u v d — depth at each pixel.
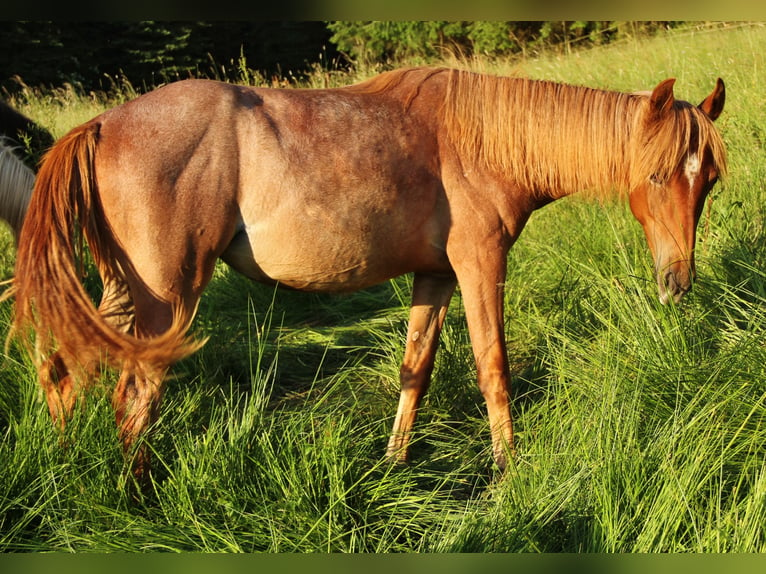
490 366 2.90
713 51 7.16
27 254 2.42
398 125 2.76
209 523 2.43
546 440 2.83
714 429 2.67
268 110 2.63
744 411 2.78
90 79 14.66
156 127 2.50
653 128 2.84
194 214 2.51
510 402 3.24
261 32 16.78
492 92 2.87
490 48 14.42
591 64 8.05
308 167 2.61
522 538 2.33
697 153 2.88
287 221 2.61
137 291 2.53
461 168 2.83
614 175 2.99
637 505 2.39
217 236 2.56
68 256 2.44
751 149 5.21
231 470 2.57
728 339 3.33
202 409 3.20
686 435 2.63
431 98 2.85
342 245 2.69
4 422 2.98
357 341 4.47
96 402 2.69
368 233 2.71
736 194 4.71
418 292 3.15
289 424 2.80
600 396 2.88
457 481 2.83
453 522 2.47
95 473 2.53
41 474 2.47
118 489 2.50
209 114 2.55
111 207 2.49
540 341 3.96
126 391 2.57
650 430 2.79
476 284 2.86
